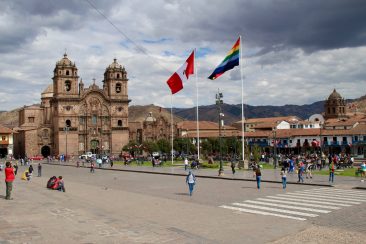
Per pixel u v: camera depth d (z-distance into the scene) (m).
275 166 70.31
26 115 159.25
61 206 27.69
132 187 43.84
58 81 142.12
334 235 18.95
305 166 56.16
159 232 19.53
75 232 19.38
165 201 31.28
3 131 145.12
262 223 22.05
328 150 127.88
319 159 66.62
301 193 34.84
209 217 24.02
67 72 143.75
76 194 36.50
